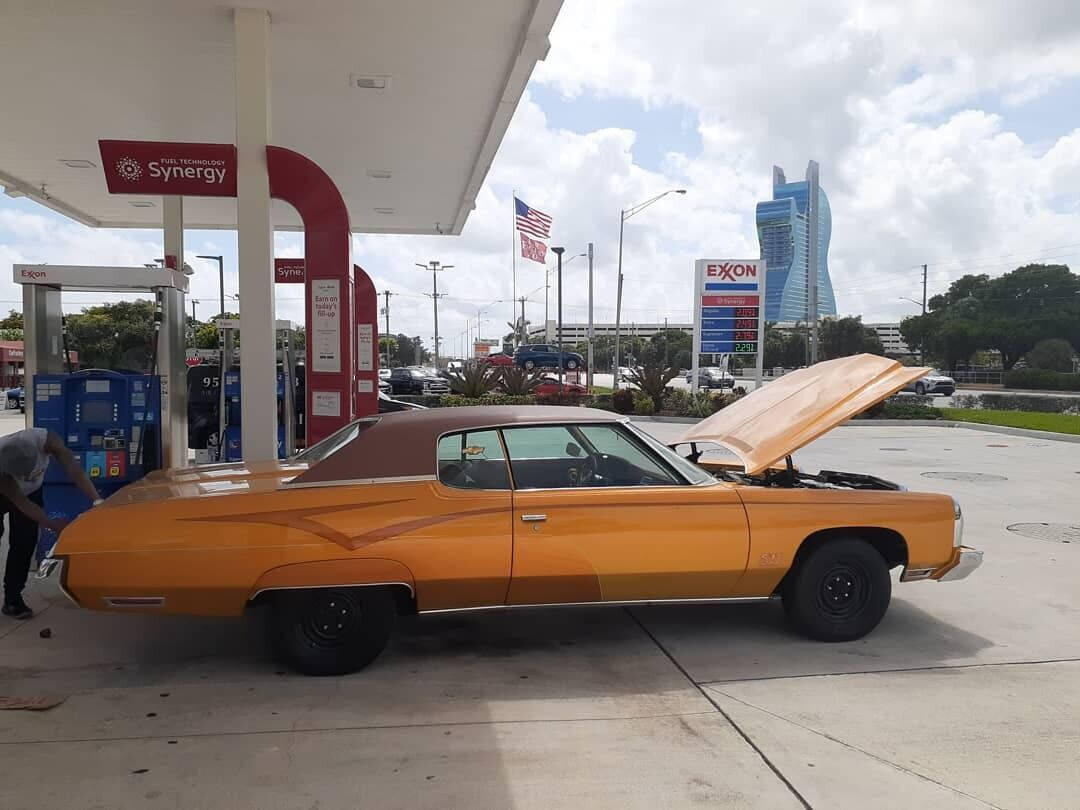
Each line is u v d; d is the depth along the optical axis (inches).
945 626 216.5
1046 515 367.2
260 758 141.3
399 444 185.2
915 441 719.7
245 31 310.8
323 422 318.7
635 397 1028.5
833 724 156.2
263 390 310.0
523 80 379.9
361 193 603.8
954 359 2783.0
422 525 176.6
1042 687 175.2
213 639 204.5
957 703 166.2
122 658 191.2
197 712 160.9
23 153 499.2
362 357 562.9
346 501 176.6
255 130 309.4
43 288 283.0
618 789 131.4
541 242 1293.1
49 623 215.8
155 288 283.0
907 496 203.5
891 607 233.3
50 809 124.3
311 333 316.8
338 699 167.8
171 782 132.9
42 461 216.1
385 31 333.1
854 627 202.4
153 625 214.8
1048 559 288.2
